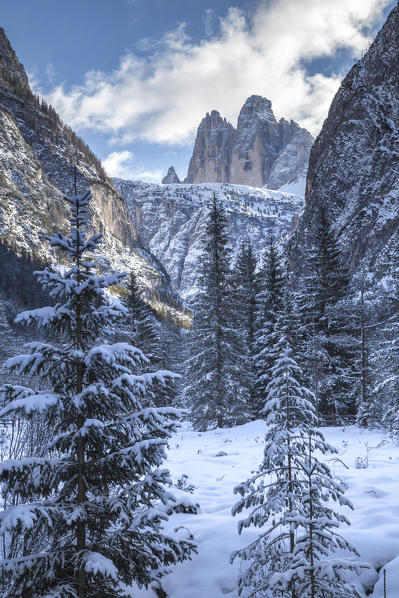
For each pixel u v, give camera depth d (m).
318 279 27.56
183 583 5.45
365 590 5.08
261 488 4.89
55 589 4.25
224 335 26.62
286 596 4.75
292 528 4.46
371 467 10.30
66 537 4.60
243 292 32.81
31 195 183.62
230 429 21.59
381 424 19.95
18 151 199.50
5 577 4.05
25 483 4.39
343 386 25.47
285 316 25.30
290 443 5.00
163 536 4.87
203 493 8.55
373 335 23.23
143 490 4.62
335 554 5.48
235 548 5.89
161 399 31.31
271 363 27.05
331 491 4.70
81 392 4.77
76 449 4.97
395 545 5.59
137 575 4.78
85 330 5.21
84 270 5.26
